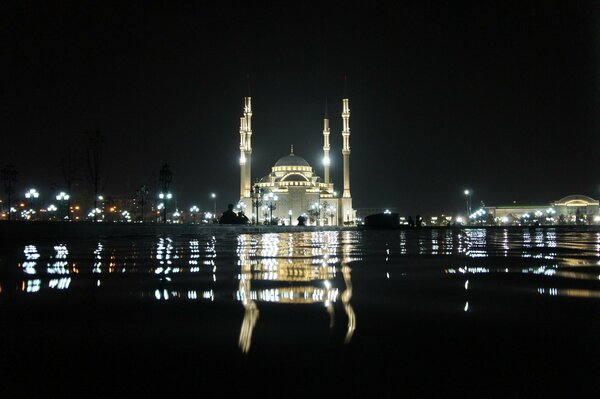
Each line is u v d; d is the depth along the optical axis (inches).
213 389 277.6
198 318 450.9
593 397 264.1
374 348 350.6
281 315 463.2
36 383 287.0
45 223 2192.4
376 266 963.3
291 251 1497.3
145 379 292.8
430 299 551.2
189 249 1596.9
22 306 518.0
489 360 323.6
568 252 1374.3
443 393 270.4
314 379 291.3
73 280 741.9
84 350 349.7
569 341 367.6
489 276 773.3
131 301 546.0
